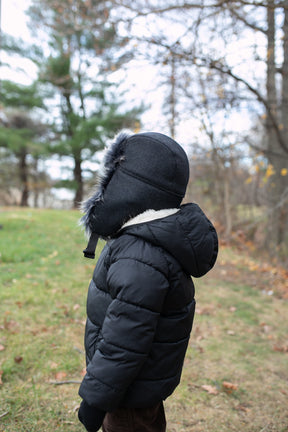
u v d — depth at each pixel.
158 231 1.31
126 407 1.40
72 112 19.08
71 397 2.43
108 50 5.10
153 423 1.52
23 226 8.25
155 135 1.42
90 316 1.48
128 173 1.37
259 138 9.49
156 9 4.43
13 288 4.23
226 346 3.53
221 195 10.96
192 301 1.53
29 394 2.41
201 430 2.28
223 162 9.27
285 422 2.44
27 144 18.84
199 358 3.23
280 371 3.14
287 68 6.91
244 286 5.77
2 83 18.48
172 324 1.39
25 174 24.27
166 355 1.39
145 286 1.25
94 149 18.50
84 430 2.12
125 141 1.44
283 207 8.69
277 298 5.30
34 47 16.67
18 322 3.40
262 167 8.41
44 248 6.37
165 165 1.35
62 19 5.12
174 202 1.40
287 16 5.11
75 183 20.14
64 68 16.34
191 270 1.41
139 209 1.35
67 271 5.21
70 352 2.98
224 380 2.91
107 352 1.24
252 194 10.71
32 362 2.78
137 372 1.26
